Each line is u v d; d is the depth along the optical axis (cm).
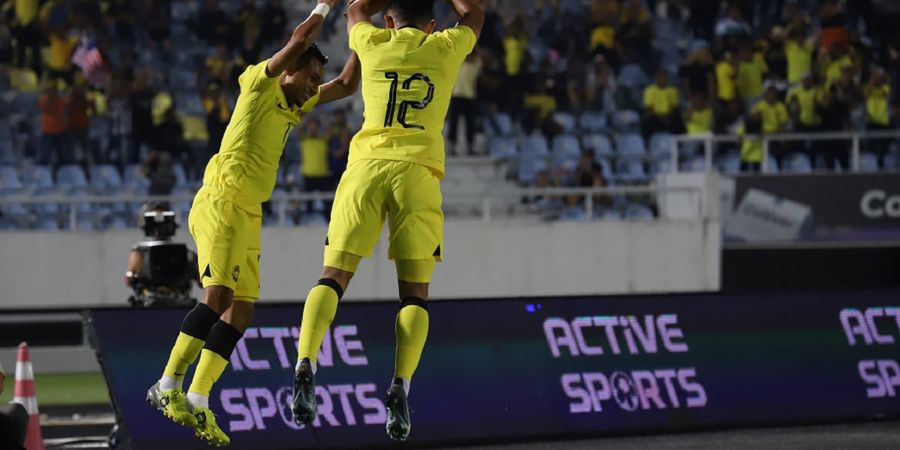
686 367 3228
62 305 5734
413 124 2011
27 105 7056
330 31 7569
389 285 5828
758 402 3259
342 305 3050
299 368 1911
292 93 2236
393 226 2003
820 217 6031
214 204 2222
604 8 7406
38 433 2697
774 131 6525
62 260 5725
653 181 6594
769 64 7144
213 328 2286
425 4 2095
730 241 6112
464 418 3047
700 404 3216
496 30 7100
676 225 6019
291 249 5797
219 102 6316
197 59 7388
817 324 3347
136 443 2816
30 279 5719
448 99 2050
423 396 3034
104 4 7350
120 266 5750
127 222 6291
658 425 3172
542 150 6788
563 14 7488
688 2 7962
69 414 4006
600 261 6006
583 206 6456
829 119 6519
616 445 3027
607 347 3184
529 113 6888
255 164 2223
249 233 2259
